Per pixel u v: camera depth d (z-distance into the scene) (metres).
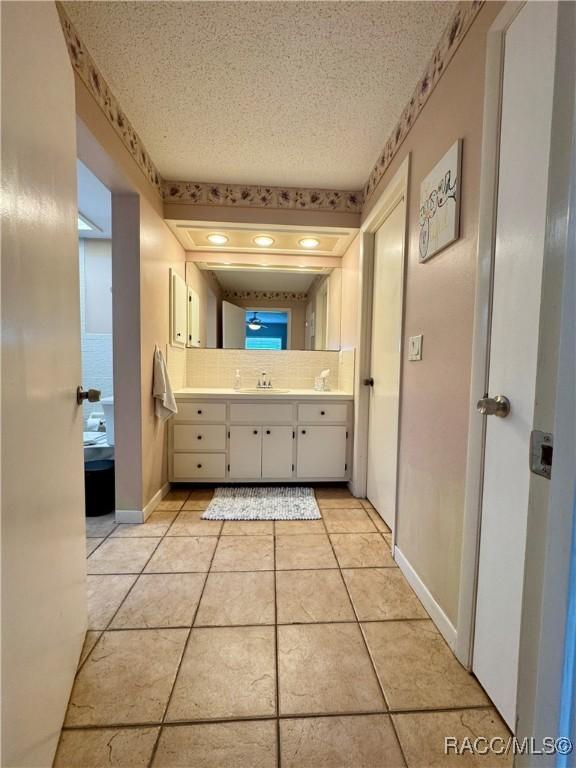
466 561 1.10
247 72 1.45
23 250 0.67
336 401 2.68
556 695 0.38
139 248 1.97
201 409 2.62
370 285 2.45
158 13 1.21
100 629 1.26
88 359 3.17
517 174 0.91
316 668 1.11
